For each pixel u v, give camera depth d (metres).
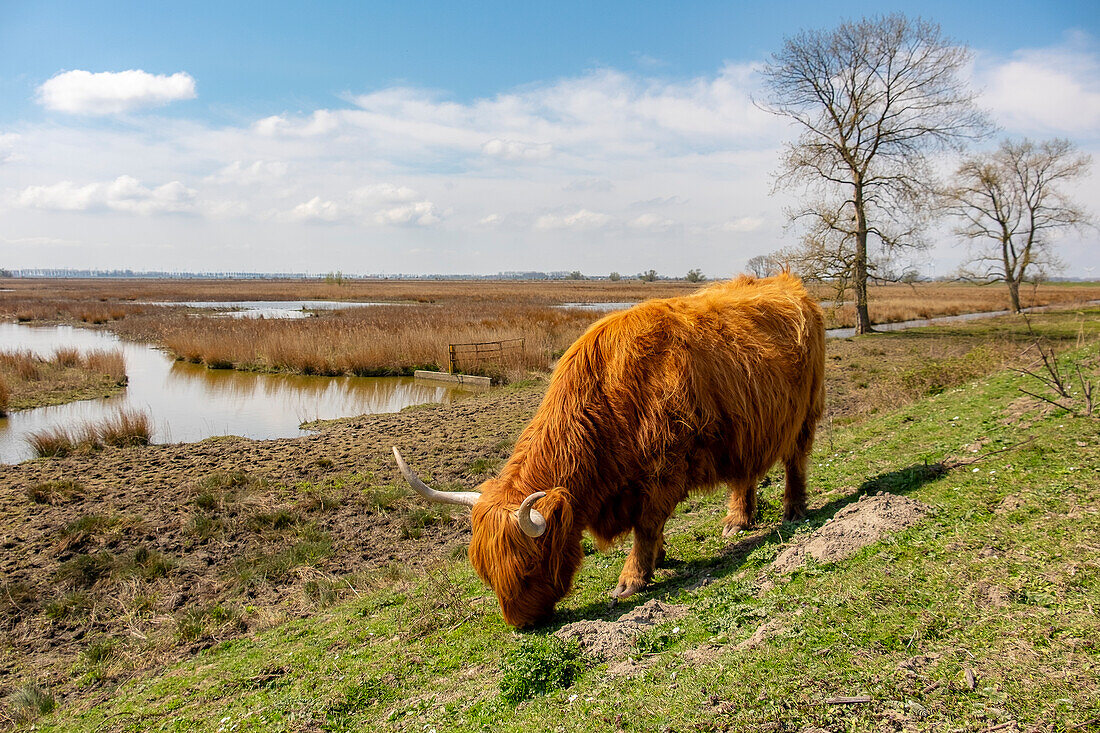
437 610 5.18
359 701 3.91
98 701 4.80
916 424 8.45
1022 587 3.18
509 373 20.36
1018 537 3.74
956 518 4.23
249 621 6.02
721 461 5.00
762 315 5.40
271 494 9.09
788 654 3.00
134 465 10.87
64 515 8.42
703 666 3.13
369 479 9.83
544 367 21.39
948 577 3.43
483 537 4.32
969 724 2.36
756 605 3.75
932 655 2.79
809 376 5.68
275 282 177.00
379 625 5.21
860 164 30.55
